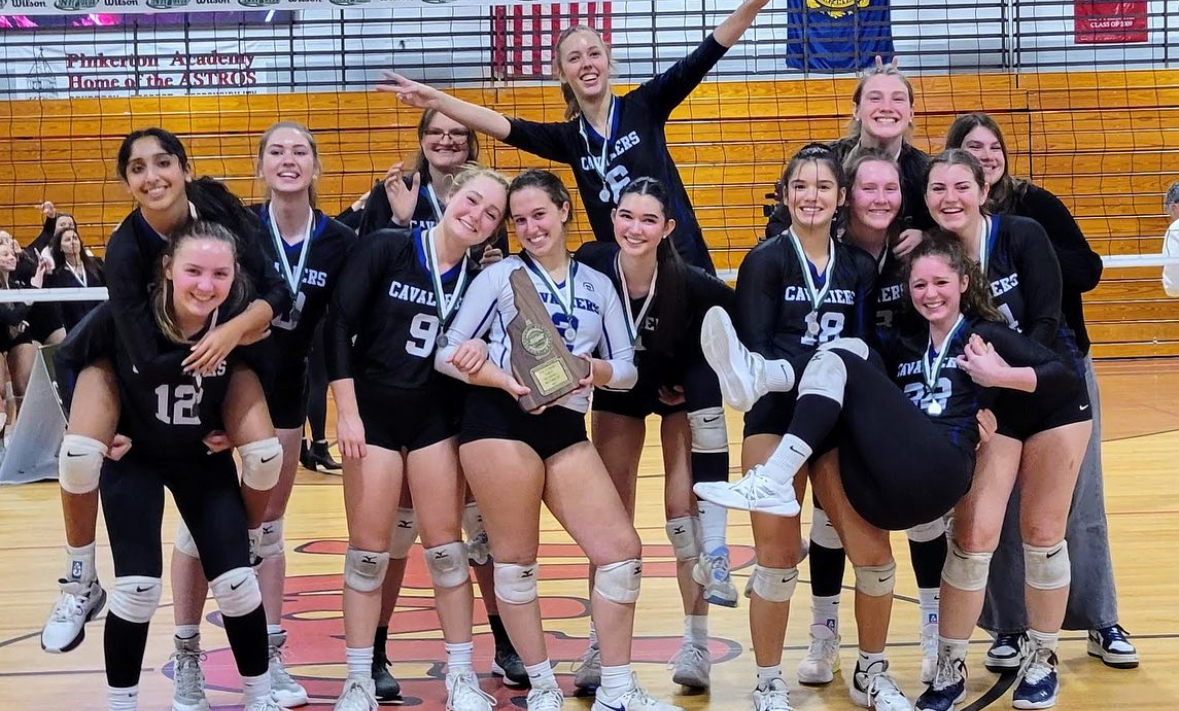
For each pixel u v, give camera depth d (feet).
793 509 11.51
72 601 12.10
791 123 42.50
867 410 11.85
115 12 27.89
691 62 15.20
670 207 13.12
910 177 14.48
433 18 42.47
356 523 12.64
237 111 41.93
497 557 12.60
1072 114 43.34
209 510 12.00
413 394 12.69
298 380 14.25
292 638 16.21
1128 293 44.75
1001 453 12.73
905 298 12.96
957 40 43.75
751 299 12.71
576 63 14.88
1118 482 25.82
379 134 41.60
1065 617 14.71
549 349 12.21
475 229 12.50
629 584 12.46
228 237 11.39
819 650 14.23
